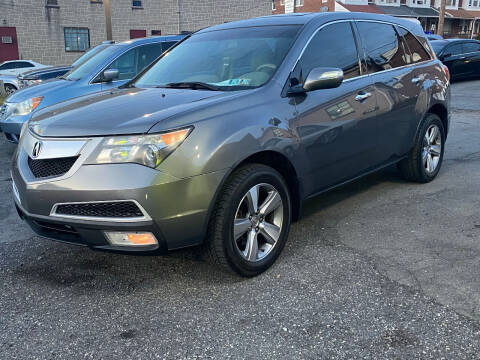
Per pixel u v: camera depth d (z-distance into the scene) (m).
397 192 5.04
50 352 2.54
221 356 2.46
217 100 3.16
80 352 2.53
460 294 2.98
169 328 2.72
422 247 3.67
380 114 4.30
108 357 2.48
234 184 3.04
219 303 2.97
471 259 3.45
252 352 2.48
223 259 3.08
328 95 3.77
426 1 40.47
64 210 2.90
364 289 3.07
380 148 4.41
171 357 2.47
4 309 2.97
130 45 7.44
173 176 2.78
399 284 3.12
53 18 24.98
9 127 6.69
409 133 4.80
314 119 3.61
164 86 3.87
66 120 3.11
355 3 36.12
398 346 2.49
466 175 5.60
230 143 2.99
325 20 4.03
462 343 2.50
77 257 3.70
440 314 2.77
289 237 3.94
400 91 4.57
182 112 2.94
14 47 24.48
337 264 3.43
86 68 7.33
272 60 3.66
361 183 5.40
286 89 3.51
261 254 3.33
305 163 3.57
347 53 4.12
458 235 3.88
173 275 3.36
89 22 25.81
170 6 27.19
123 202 2.75
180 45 4.54
